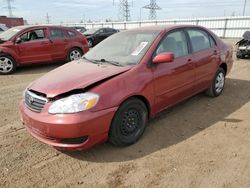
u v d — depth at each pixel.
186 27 4.68
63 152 3.48
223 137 3.77
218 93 5.52
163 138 3.78
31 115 3.20
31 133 3.35
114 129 3.30
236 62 10.03
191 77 4.50
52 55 9.58
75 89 3.10
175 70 4.09
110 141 3.42
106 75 3.37
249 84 6.56
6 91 6.48
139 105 3.58
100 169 3.11
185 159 3.25
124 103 3.36
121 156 3.35
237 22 28.48
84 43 10.62
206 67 4.88
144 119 3.72
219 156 3.30
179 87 4.26
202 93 5.61
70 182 2.89
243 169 3.03
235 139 3.71
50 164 3.22
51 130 3.02
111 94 3.20
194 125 4.18
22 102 3.58
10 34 8.99
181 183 2.82
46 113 3.08
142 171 3.04
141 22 39.00
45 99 3.15
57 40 9.66
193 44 4.67
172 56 3.62
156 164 3.17
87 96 3.05
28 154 3.44
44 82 3.47
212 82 5.24
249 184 2.79
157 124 4.22
